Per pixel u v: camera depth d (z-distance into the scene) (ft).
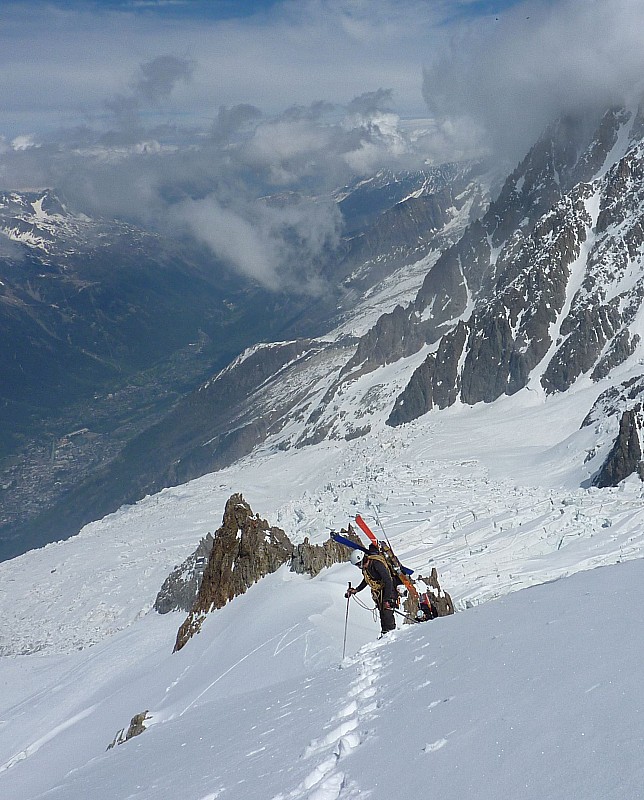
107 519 463.83
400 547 199.21
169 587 206.90
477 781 13.38
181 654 107.45
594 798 10.89
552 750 13.39
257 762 22.25
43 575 326.44
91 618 254.88
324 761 18.76
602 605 23.57
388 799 14.34
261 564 128.67
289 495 437.17
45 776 83.92
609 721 13.57
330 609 77.87
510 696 17.63
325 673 36.65
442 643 29.14
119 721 93.50
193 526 377.09
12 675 180.24
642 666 15.85
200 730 36.19
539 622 24.63
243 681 65.26
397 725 19.43
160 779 26.45
